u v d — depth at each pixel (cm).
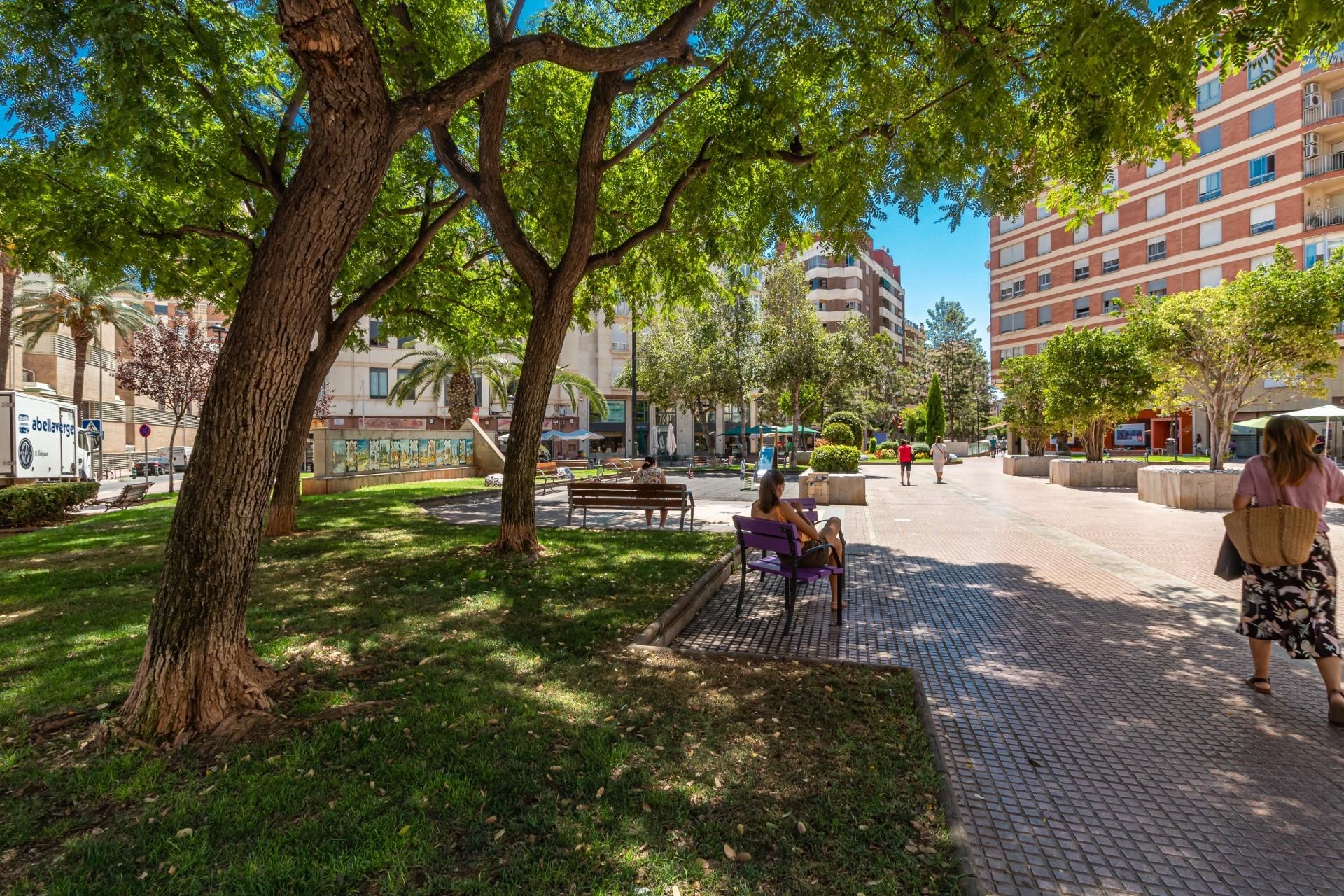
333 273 329
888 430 6612
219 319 4906
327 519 1198
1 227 847
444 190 1108
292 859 224
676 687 381
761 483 571
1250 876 230
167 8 586
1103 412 2045
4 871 221
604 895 208
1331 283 1338
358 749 302
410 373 3173
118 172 809
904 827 247
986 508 1411
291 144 861
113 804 261
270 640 465
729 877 218
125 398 4766
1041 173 701
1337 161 3169
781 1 598
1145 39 385
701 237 980
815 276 7200
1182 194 3728
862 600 630
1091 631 522
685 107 873
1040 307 4594
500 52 413
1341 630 499
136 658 426
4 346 2355
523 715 339
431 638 471
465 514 1365
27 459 1625
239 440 322
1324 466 360
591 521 1276
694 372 3653
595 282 1130
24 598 607
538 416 812
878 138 682
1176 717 361
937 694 394
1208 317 1499
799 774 284
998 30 530
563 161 917
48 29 528
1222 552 401
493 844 234
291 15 287
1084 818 265
